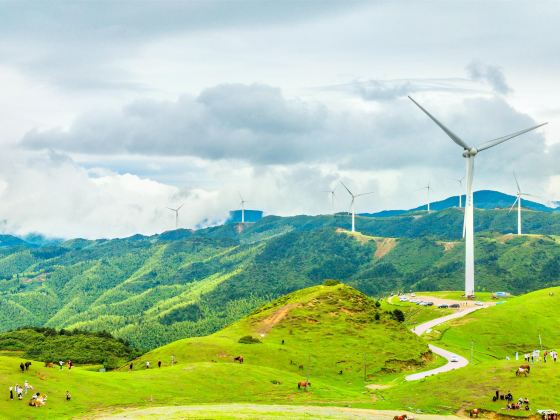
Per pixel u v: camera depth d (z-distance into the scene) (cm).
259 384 14462
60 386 12144
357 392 15025
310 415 11344
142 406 11800
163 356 18025
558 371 13650
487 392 13050
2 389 11281
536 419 11631
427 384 14400
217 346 18675
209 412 11144
